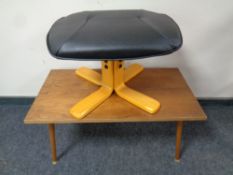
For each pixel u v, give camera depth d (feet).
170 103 2.96
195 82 4.12
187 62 3.92
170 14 3.51
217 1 3.41
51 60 3.95
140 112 2.82
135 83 3.38
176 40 2.27
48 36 2.41
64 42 2.20
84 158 3.34
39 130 3.84
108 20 2.54
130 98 2.94
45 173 3.16
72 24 2.50
